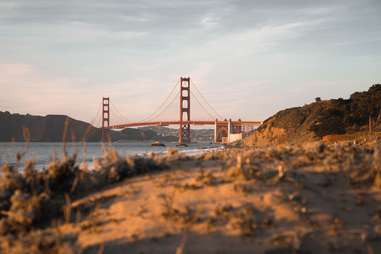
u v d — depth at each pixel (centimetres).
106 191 861
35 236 682
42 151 9062
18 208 779
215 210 681
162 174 896
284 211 675
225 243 606
